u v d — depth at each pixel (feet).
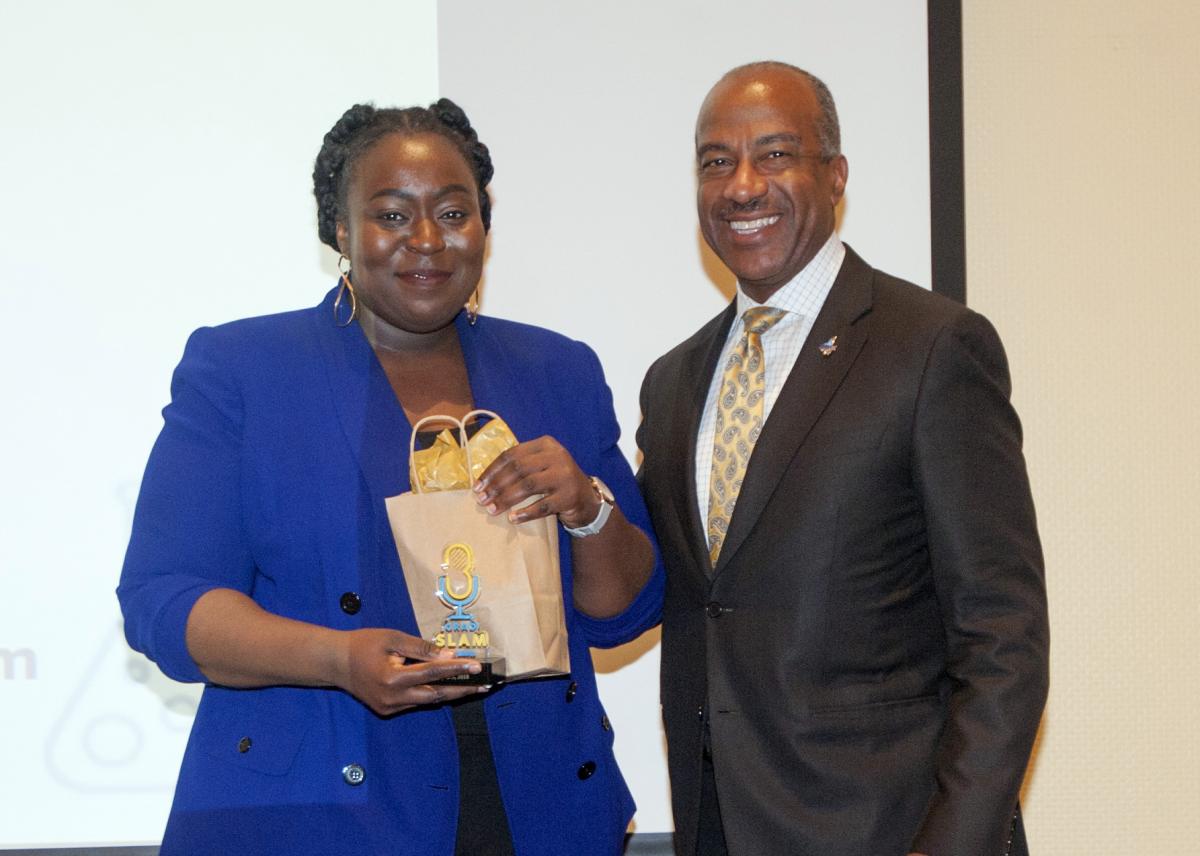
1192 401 9.35
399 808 5.38
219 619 5.22
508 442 5.44
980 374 5.81
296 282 8.53
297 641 5.08
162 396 8.36
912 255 8.97
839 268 6.42
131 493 8.27
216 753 5.44
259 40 8.60
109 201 8.40
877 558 5.86
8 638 8.09
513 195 8.85
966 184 9.33
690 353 6.88
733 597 6.03
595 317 8.86
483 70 8.84
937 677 5.99
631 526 6.15
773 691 5.85
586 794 5.75
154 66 8.50
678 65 8.93
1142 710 9.26
